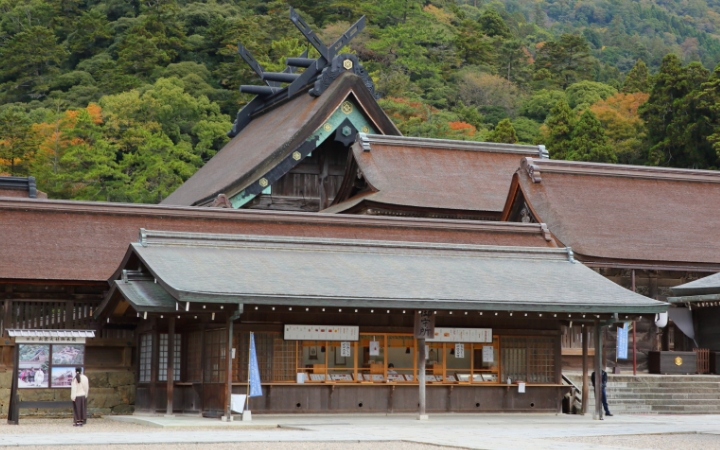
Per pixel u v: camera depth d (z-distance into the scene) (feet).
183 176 249.55
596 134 269.85
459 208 138.72
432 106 329.11
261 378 82.74
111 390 96.07
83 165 239.50
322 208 157.38
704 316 120.98
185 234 86.63
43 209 99.76
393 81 323.37
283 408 83.35
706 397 106.63
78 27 335.06
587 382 91.81
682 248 126.11
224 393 79.20
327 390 84.99
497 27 430.61
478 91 357.20
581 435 67.62
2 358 93.40
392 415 86.58
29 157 232.12
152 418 81.30
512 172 151.74
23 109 282.15
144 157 239.91
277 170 145.59
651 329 124.57
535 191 130.72
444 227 114.32
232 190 142.51
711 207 137.28
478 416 88.02
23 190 123.54
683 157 261.24
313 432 67.67
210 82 311.06
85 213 101.30
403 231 112.47
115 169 238.27
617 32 638.53
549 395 92.48
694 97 256.32
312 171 157.58
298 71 299.38
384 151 147.13
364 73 154.71
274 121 166.71
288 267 84.58
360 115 152.56
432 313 82.23
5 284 94.48
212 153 270.05
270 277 80.33
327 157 158.51
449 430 70.74
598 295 88.02
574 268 98.32
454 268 92.43
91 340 95.76
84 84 300.81
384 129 153.69
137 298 78.95
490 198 143.33
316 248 91.97
